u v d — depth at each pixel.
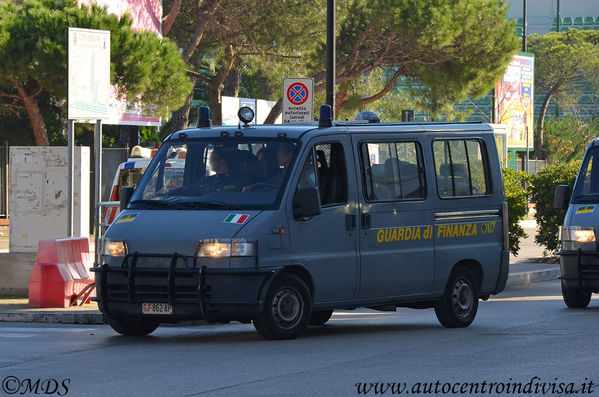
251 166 26.81
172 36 81.25
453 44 77.00
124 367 22.20
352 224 27.61
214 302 25.27
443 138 30.44
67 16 58.81
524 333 27.91
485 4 77.25
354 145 28.03
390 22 74.25
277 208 26.02
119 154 70.06
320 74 80.44
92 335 28.88
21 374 21.44
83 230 39.88
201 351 24.64
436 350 24.42
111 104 67.75
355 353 23.97
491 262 31.38
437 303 30.14
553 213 54.59
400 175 29.09
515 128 129.12
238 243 25.36
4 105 68.25
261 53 82.19
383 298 28.56
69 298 35.34
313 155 26.94
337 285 27.23
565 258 35.28
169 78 63.25
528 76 130.88
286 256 26.05
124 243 26.33
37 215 39.59
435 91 83.19
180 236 25.73
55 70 58.00
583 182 36.12
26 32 58.44
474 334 28.09
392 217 28.62
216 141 27.36
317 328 30.84
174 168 27.44
